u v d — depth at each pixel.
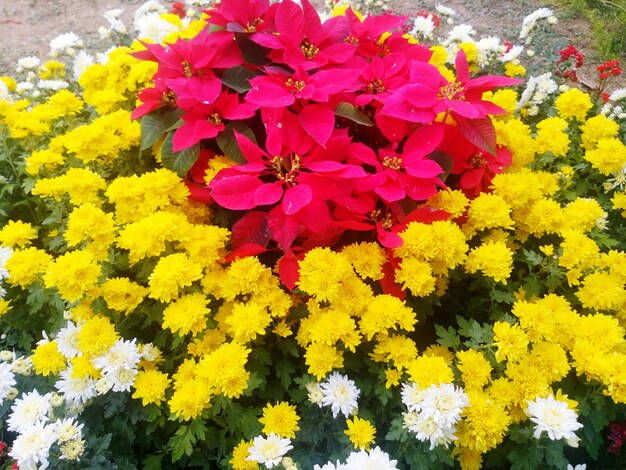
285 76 0.83
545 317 0.74
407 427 0.68
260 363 0.78
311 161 0.78
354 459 0.62
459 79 0.85
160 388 0.72
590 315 0.78
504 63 1.23
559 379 0.73
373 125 0.86
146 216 0.80
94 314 0.77
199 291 0.79
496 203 0.83
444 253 0.77
